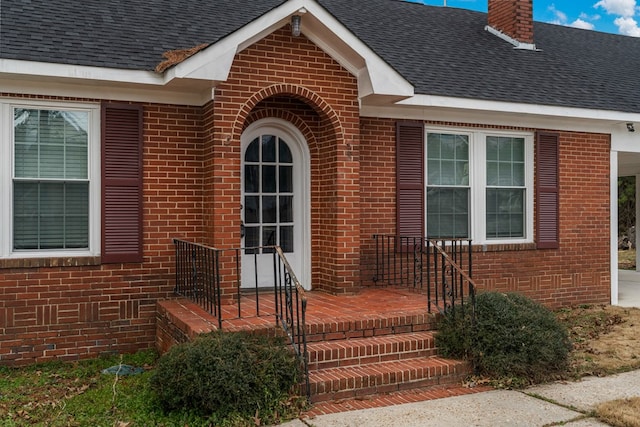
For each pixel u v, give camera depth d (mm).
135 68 6562
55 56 6277
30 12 7023
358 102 7555
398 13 11328
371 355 5770
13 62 6043
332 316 6223
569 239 9789
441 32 10930
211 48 6406
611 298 10195
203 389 4578
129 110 7008
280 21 6879
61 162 6828
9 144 6543
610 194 10188
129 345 7035
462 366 5789
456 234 9031
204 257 6648
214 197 6781
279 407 4777
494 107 8609
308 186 7977
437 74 8898
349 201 7535
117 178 6957
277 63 7070
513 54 10695
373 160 8320
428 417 4812
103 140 6875
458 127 8938
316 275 8016
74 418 4727
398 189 8445
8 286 6496
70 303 6770
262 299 7277
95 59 6465
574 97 9438
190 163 7301
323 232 7891
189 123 7301
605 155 10133
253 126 7770
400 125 8484
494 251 9141
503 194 9445
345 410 4984
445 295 6566
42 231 6770
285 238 8133
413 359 5945
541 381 5812
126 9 7875
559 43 12141
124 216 6996
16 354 6531
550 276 9617
